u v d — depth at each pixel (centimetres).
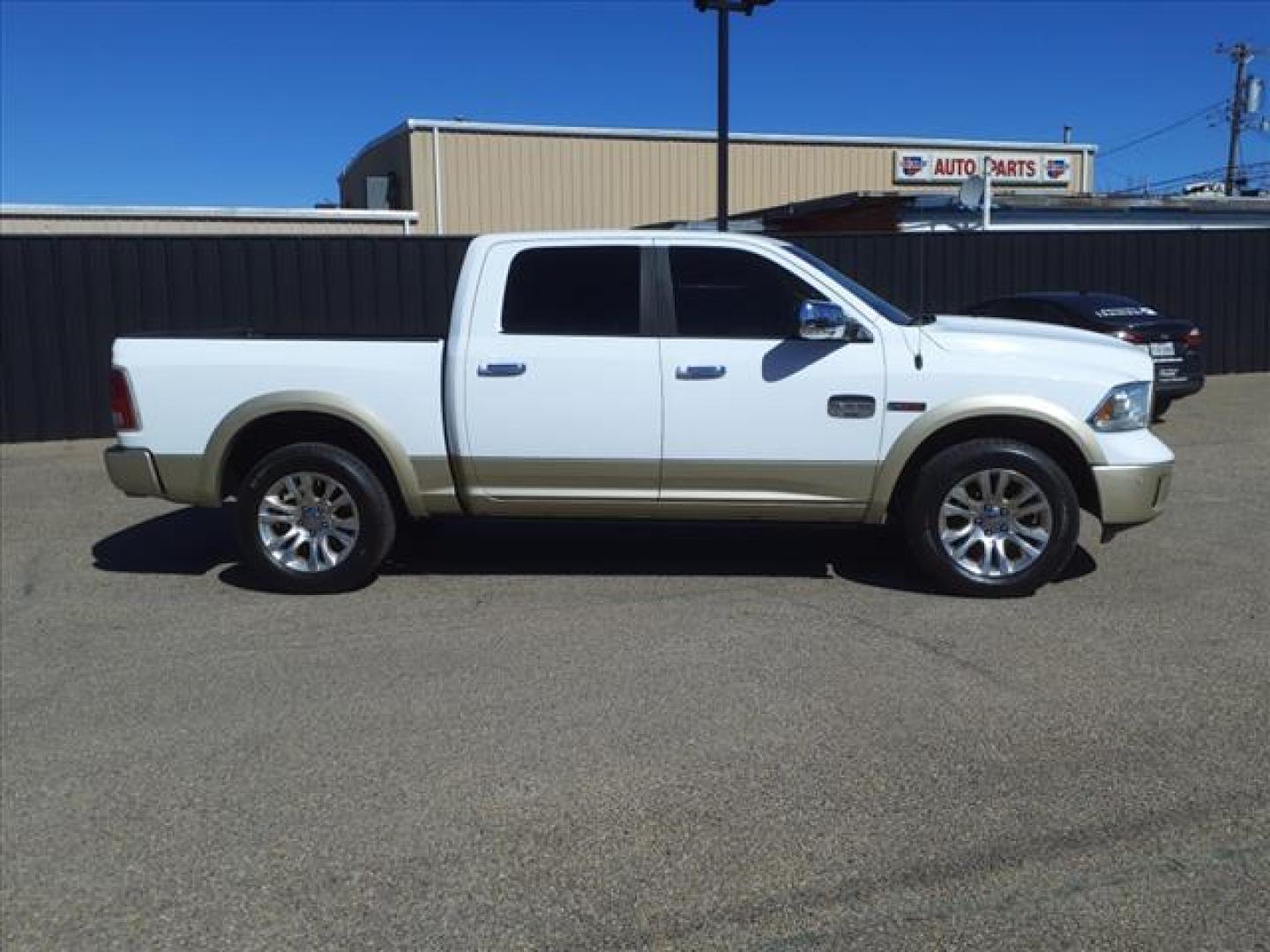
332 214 2031
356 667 535
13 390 1296
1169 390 1266
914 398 616
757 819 379
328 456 650
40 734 463
